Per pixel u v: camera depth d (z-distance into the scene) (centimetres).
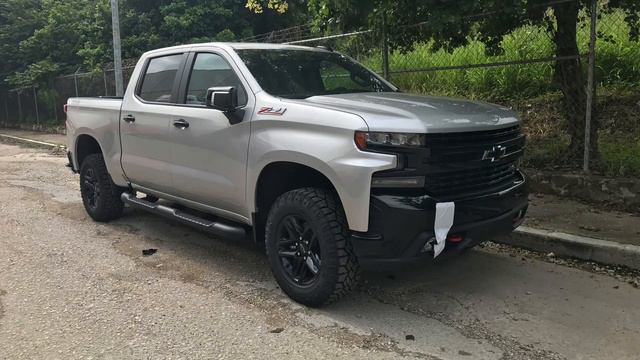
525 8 658
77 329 400
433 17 650
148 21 1947
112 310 430
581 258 515
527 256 537
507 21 695
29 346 376
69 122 704
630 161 660
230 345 375
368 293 455
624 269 489
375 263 383
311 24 965
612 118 792
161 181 554
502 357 355
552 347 367
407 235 371
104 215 673
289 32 1320
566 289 457
